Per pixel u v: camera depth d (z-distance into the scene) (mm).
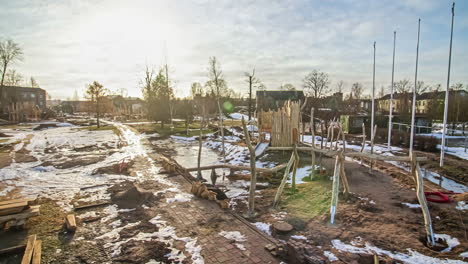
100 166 15008
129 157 18062
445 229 7121
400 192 10188
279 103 57781
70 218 7195
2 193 9867
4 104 53906
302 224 7348
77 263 5383
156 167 14758
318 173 13719
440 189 10773
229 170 15438
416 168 7340
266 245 5988
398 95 42969
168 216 7777
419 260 5523
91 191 10258
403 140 21406
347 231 6891
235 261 5398
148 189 10484
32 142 24141
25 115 51125
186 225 7156
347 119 29703
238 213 8266
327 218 7773
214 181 12562
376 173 13227
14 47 45719
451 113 29266
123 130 36656
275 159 17891
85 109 62812
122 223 7309
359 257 5547
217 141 25766
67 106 87312
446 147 19703
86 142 25469
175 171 13594
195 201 9078
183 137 30000
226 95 59750
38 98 77688
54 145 23250
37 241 6090
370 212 8195
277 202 8828
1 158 16594
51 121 50969
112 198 9289
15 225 6707
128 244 6113
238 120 53750
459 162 15070
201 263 5324
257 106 55719
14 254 5773
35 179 12031
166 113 39156
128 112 74750
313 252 5746
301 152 19188
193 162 18031
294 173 10875
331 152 10000
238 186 12078
